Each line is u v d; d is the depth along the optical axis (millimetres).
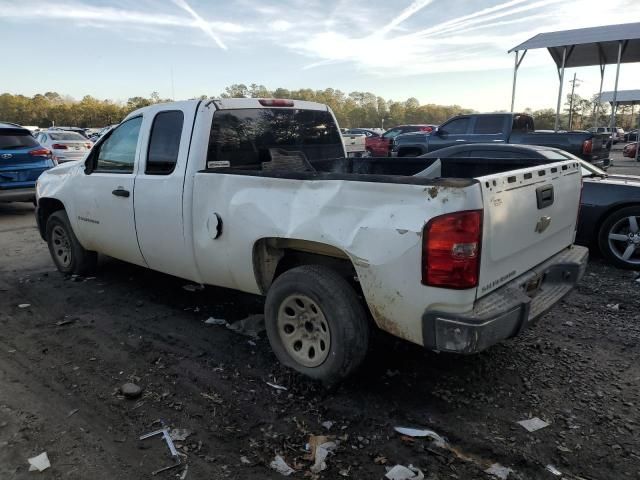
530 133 12367
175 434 2887
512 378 3508
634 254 6113
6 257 6891
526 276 3207
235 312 4750
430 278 2676
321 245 3252
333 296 3115
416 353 3861
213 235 3762
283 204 3285
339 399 3240
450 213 2582
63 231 5688
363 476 2555
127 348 4004
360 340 3146
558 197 3518
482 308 2736
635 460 2662
